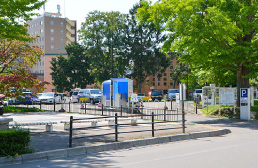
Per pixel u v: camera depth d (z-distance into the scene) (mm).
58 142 10758
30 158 8391
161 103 45031
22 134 8531
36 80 27203
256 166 7180
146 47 65188
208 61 23656
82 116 23438
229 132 15219
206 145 10805
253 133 14758
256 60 22672
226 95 24344
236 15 21531
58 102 45625
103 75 61688
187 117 23938
